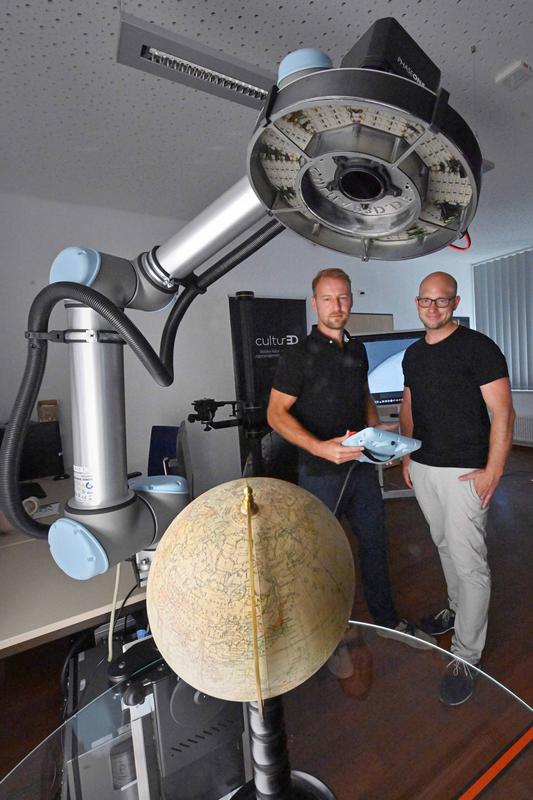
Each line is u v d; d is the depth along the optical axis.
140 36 1.28
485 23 1.43
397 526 3.01
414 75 0.41
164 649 0.42
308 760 0.89
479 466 1.51
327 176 0.46
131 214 3.06
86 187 2.60
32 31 1.35
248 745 0.83
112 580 1.05
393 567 2.41
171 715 0.86
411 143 0.39
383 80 0.34
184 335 3.37
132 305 0.64
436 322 1.54
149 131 1.99
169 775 0.80
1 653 0.84
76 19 1.31
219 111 1.84
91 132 1.99
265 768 0.53
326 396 1.54
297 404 1.57
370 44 0.39
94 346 0.57
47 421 2.46
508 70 1.69
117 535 0.59
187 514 0.45
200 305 3.45
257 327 3.70
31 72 1.55
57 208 2.79
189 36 1.42
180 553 0.41
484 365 1.47
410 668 1.09
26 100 1.73
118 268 0.60
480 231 4.12
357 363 1.60
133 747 0.83
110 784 0.78
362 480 1.62
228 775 0.79
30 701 1.57
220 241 0.57
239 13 1.33
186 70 1.48
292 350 1.55
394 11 1.35
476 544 1.53
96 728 0.86
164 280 0.62
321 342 1.53
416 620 1.89
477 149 0.41
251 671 0.39
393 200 0.47
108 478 0.59
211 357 3.50
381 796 0.81
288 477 2.72
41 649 1.88
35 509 1.61
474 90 1.84
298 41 1.47
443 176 0.43
